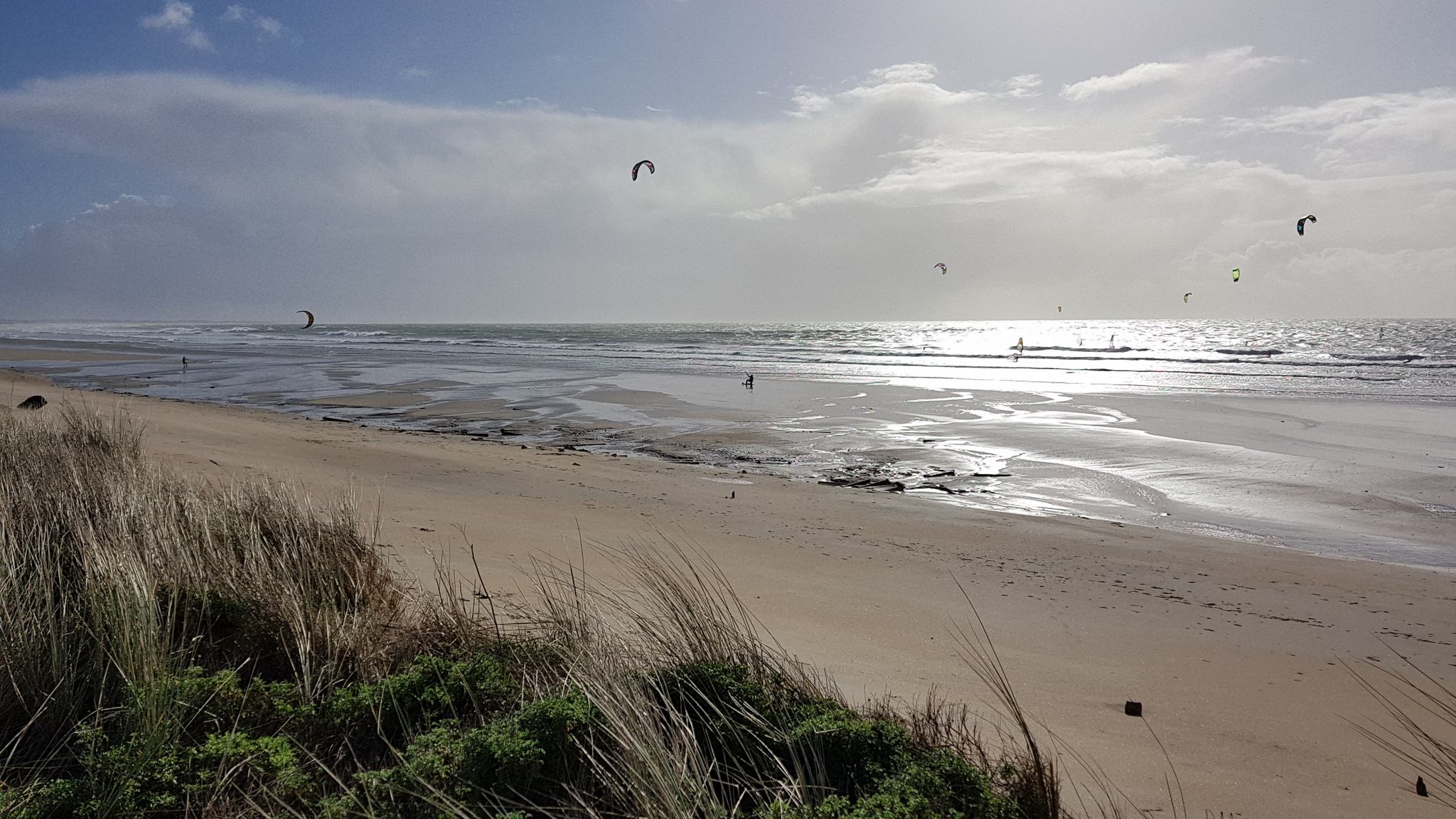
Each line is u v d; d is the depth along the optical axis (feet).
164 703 10.53
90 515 16.88
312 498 29.01
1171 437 61.16
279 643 13.25
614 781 9.48
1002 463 51.98
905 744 10.42
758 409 78.48
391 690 11.30
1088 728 14.49
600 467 48.06
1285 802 12.07
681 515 34.88
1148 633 21.33
